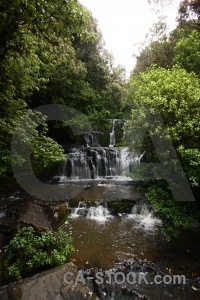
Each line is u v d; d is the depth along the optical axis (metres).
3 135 4.89
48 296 2.58
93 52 12.96
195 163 3.26
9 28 3.23
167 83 4.09
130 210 5.78
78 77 10.58
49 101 10.39
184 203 3.85
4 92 4.84
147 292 2.97
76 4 3.00
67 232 4.71
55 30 3.29
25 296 2.54
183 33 9.55
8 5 2.73
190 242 4.29
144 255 3.84
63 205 5.66
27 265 3.15
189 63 7.06
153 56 10.80
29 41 4.21
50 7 2.83
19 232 3.60
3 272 3.18
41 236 3.63
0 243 3.87
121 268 3.46
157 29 10.17
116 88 13.34
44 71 9.09
